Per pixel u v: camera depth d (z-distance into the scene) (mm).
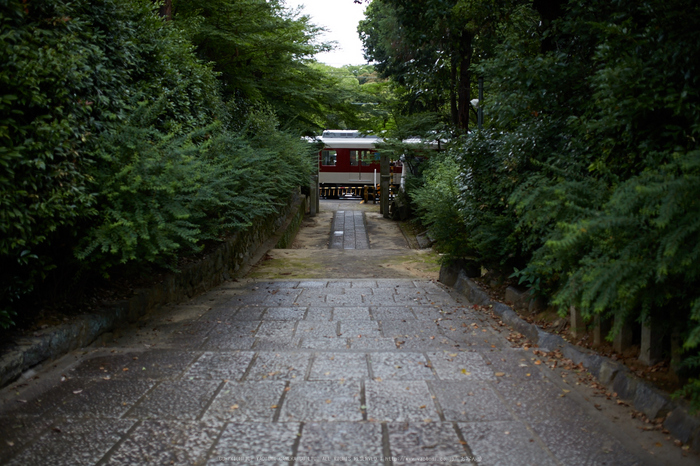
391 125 18328
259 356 3791
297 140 13672
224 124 9719
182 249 6316
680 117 3209
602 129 3496
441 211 7141
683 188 2121
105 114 4496
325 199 27641
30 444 2475
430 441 2492
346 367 3547
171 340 4422
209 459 2326
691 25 3197
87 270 4422
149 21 6441
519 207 3410
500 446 2453
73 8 4453
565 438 2537
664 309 3072
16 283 3576
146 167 4371
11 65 3277
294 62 12539
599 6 4406
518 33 6055
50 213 3461
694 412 2285
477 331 4715
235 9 10367
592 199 3041
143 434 2572
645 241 2396
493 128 6152
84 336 4031
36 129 3379
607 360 3359
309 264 9750
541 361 3707
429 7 8867
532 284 4973
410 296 6391
